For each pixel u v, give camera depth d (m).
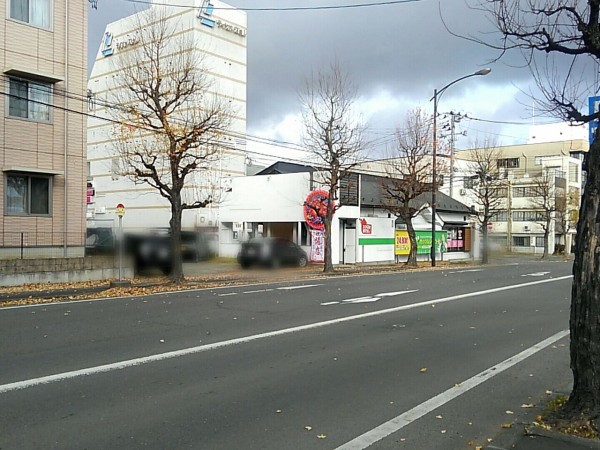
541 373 7.56
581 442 4.72
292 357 8.16
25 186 18.86
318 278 22.12
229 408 5.80
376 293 16.44
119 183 45.91
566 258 47.59
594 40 5.39
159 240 22.78
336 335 9.88
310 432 5.18
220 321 11.11
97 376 6.95
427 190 31.47
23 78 18.50
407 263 31.30
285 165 38.00
